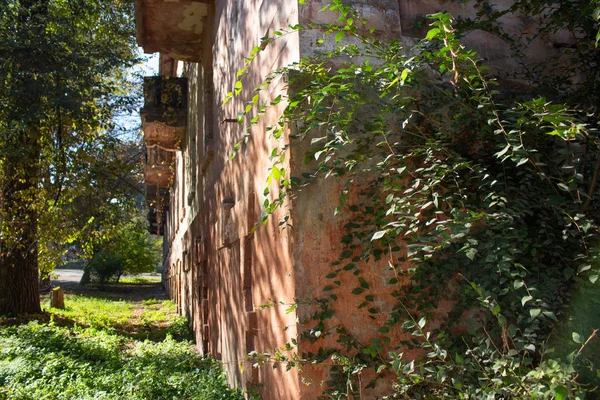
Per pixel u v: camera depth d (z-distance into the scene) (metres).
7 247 13.66
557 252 3.29
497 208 3.52
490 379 2.70
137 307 23.14
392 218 3.69
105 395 5.59
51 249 14.89
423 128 3.88
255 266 4.99
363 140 3.82
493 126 3.64
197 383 6.23
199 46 10.07
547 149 3.67
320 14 3.98
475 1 4.54
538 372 2.40
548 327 3.31
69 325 13.93
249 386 5.20
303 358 3.59
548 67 4.62
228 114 6.95
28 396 5.81
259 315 4.76
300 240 3.75
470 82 3.36
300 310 3.65
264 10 4.93
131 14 14.67
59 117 12.40
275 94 4.39
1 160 12.74
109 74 13.38
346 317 3.67
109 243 16.77
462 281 3.67
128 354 9.02
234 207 6.02
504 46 4.55
